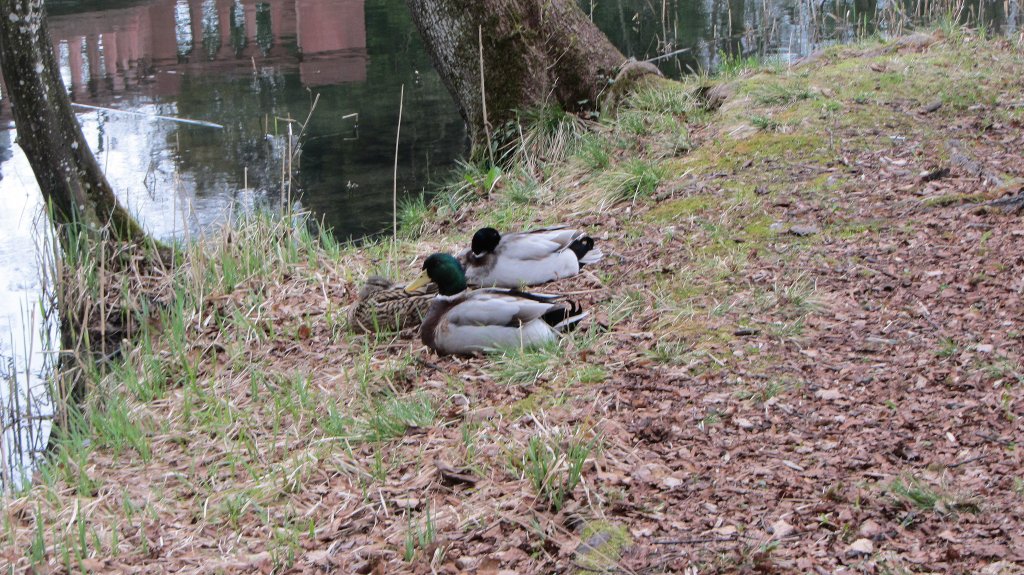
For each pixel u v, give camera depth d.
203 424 5.96
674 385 5.48
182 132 13.68
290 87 15.79
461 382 5.91
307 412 5.84
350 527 4.59
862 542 3.85
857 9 17.25
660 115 10.31
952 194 7.52
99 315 8.05
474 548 4.27
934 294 6.15
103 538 4.76
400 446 5.30
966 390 5.00
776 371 5.49
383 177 11.88
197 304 7.72
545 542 4.21
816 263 6.87
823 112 9.57
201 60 17.41
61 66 16.89
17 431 6.68
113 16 20.28
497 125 10.78
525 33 10.67
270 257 8.48
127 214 8.80
